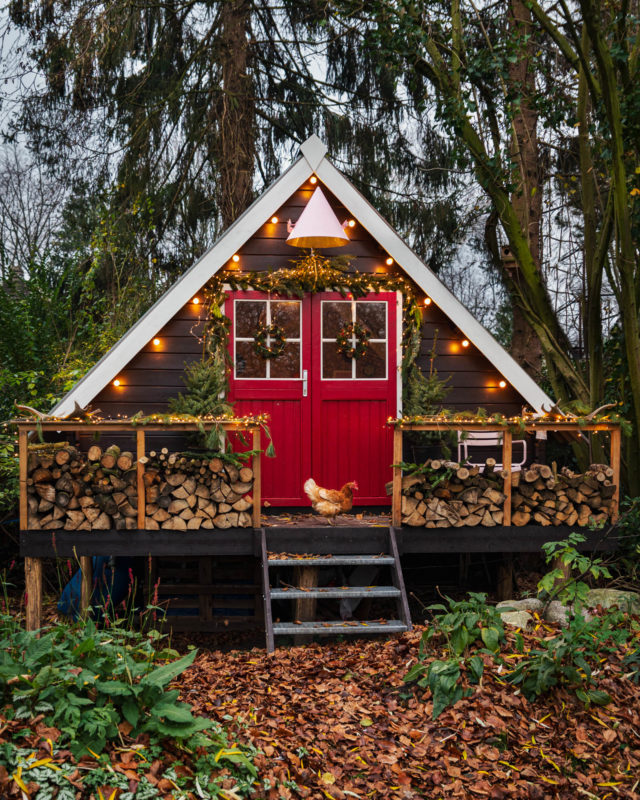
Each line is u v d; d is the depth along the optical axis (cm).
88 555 651
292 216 791
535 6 905
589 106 960
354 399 787
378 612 808
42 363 1071
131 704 372
